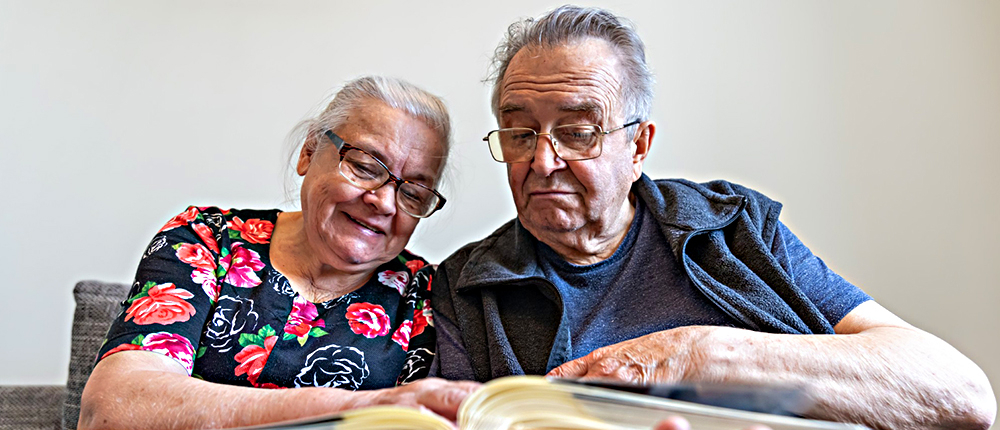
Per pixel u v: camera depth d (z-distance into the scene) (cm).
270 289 140
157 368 114
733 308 132
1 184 267
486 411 72
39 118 271
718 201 149
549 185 138
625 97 142
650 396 75
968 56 260
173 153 273
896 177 256
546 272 146
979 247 250
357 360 138
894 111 259
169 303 126
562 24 141
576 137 137
